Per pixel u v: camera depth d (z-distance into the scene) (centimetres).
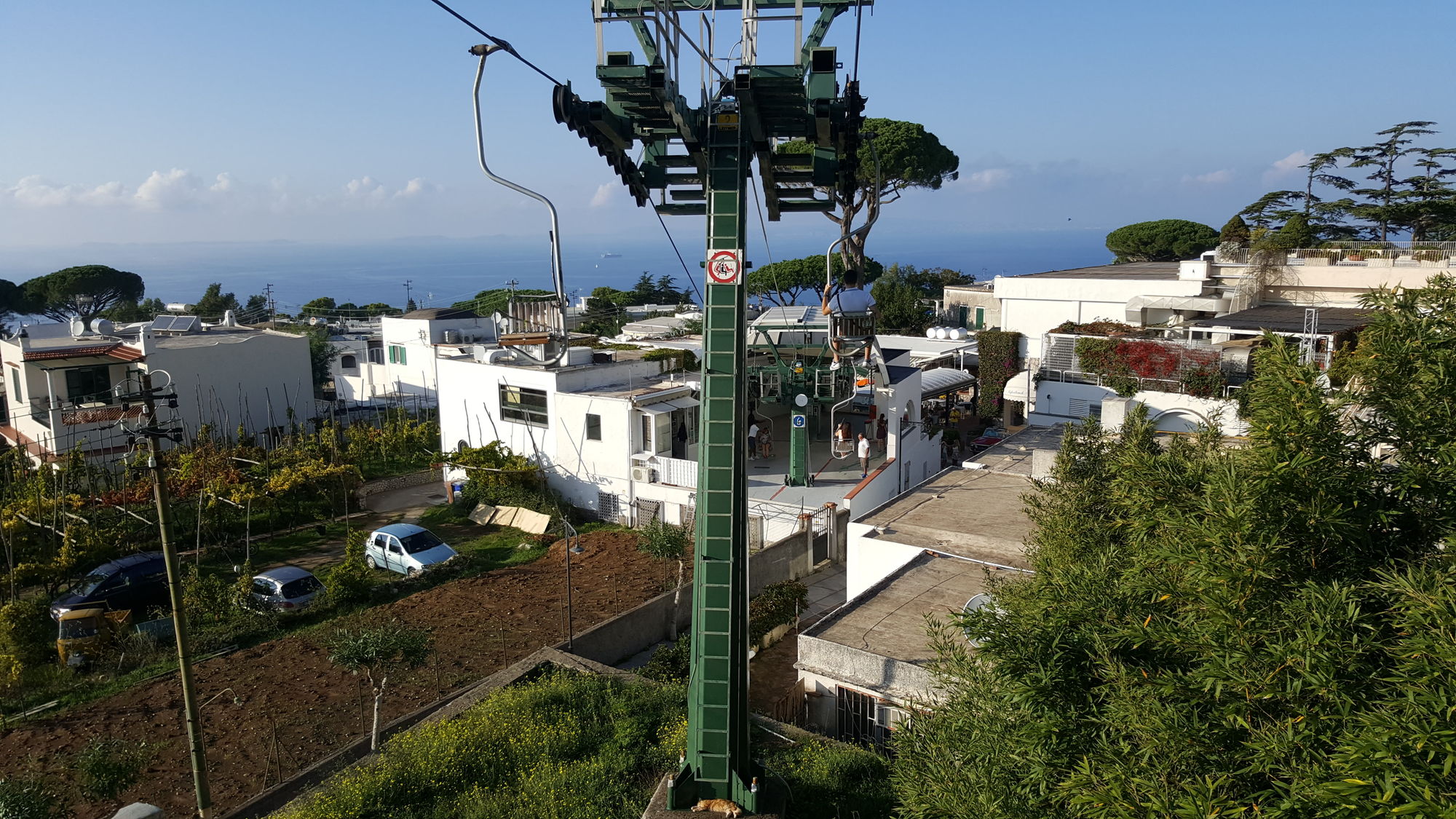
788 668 1800
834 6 893
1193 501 730
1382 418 677
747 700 879
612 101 855
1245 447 772
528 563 2466
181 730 1509
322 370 5478
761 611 1912
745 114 843
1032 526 1770
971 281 7288
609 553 2509
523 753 1232
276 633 1953
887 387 2892
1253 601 613
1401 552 640
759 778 889
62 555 2198
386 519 2997
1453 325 663
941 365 4172
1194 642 637
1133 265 4888
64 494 2575
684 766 883
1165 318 3588
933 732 884
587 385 3091
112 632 1859
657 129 861
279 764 1334
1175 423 2459
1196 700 625
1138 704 626
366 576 2164
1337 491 629
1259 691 573
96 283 7081
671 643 1981
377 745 1351
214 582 2083
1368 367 676
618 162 920
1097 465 1254
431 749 1228
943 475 2241
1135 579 718
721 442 846
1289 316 3158
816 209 1053
